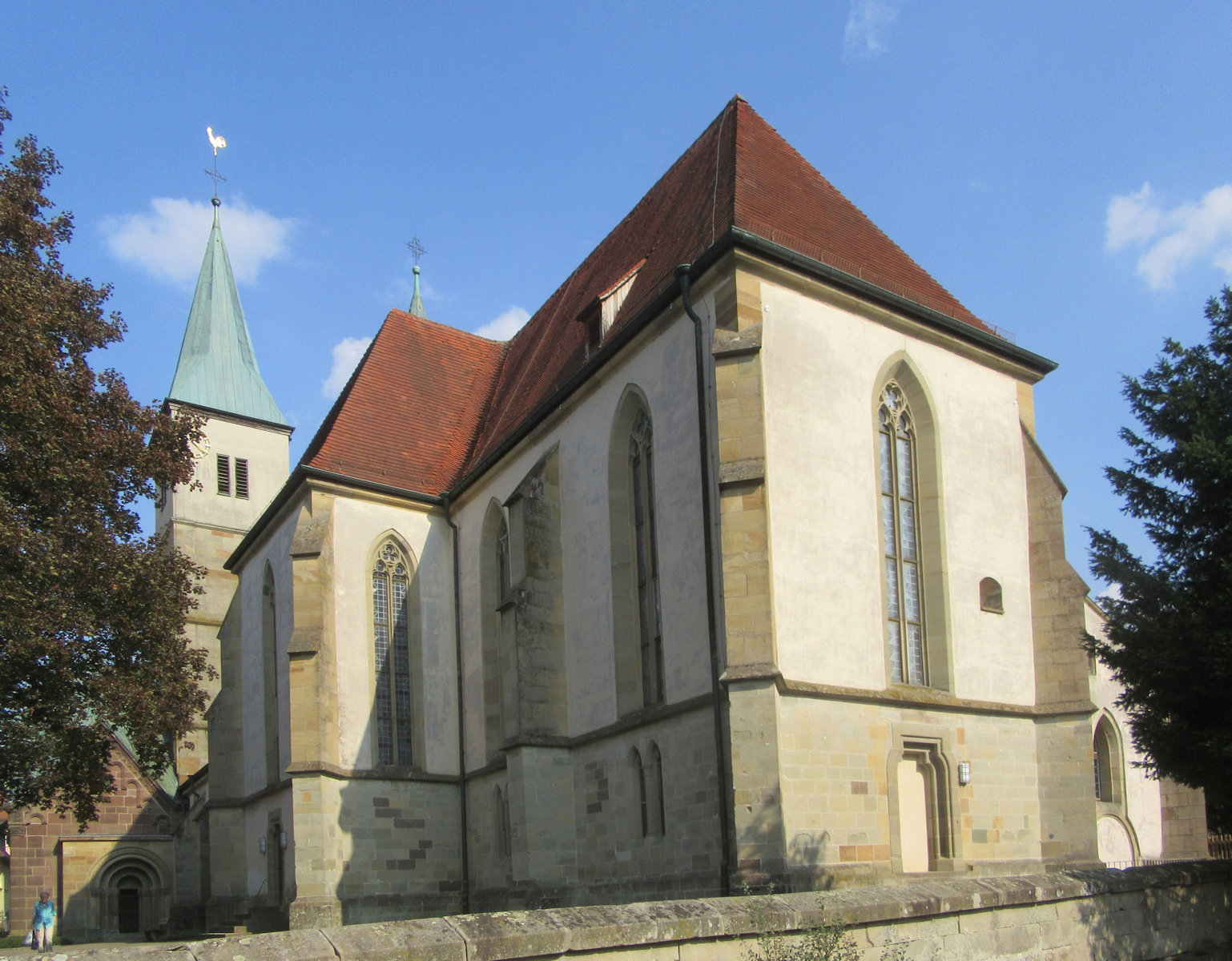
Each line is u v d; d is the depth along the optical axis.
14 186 23.67
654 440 26.91
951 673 26.50
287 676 37.19
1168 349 20.00
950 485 27.98
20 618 20.42
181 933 45.66
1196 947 17.42
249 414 65.06
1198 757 18.00
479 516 36.16
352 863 32.59
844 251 28.98
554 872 28.05
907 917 13.40
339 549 35.12
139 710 23.12
